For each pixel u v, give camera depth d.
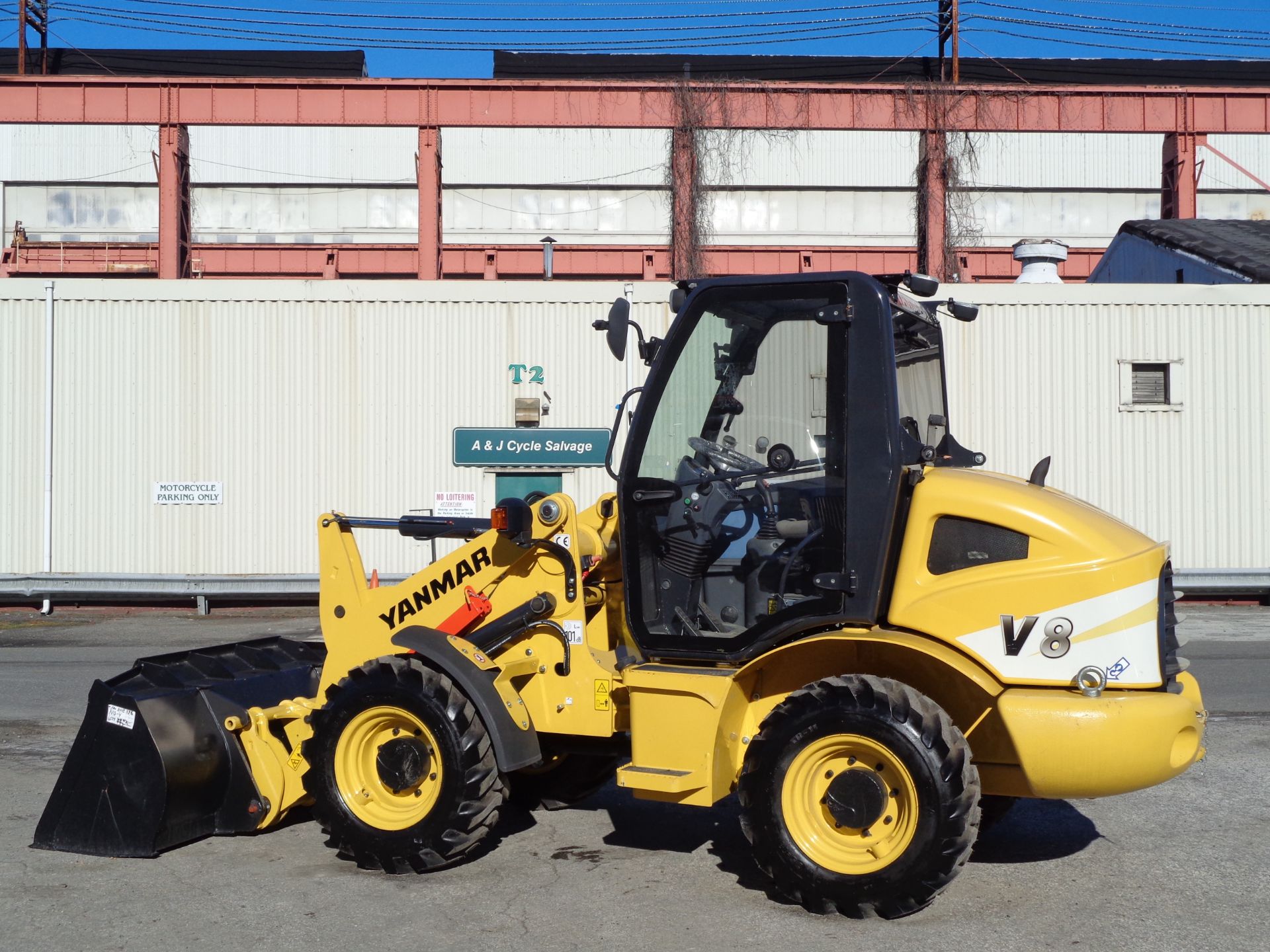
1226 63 41.38
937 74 40.34
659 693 4.89
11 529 16.42
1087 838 5.80
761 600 5.02
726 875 5.20
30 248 33.28
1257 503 16.33
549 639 5.46
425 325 16.50
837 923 4.59
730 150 34.03
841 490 4.87
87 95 33.50
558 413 16.50
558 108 33.88
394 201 34.66
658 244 34.53
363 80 33.62
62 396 16.45
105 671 11.20
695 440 5.15
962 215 34.19
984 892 4.98
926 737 4.45
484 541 5.57
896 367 4.87
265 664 6.45
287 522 16.45
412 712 5.15
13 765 7.31
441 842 5.07
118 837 5.45
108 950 4.35
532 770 6.11
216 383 16.42
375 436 16.47
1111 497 16.34
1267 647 12.55
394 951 4.33
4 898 4.89
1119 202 34.88
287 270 33.91
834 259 34.22
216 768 5.68
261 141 34.16
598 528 5.80
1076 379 16.34
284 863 5.38
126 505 16.45
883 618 4.80
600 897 4.91
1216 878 5.16
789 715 4.70
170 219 33.12
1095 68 40.88
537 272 33.91
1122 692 4.50
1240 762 7.36
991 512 4.66
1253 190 34.56
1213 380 16.36
